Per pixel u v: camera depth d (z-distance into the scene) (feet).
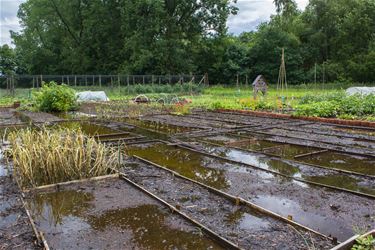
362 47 126.41
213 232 11.27
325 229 11.79
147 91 94.12
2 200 14.64
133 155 22.21
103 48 127.44
